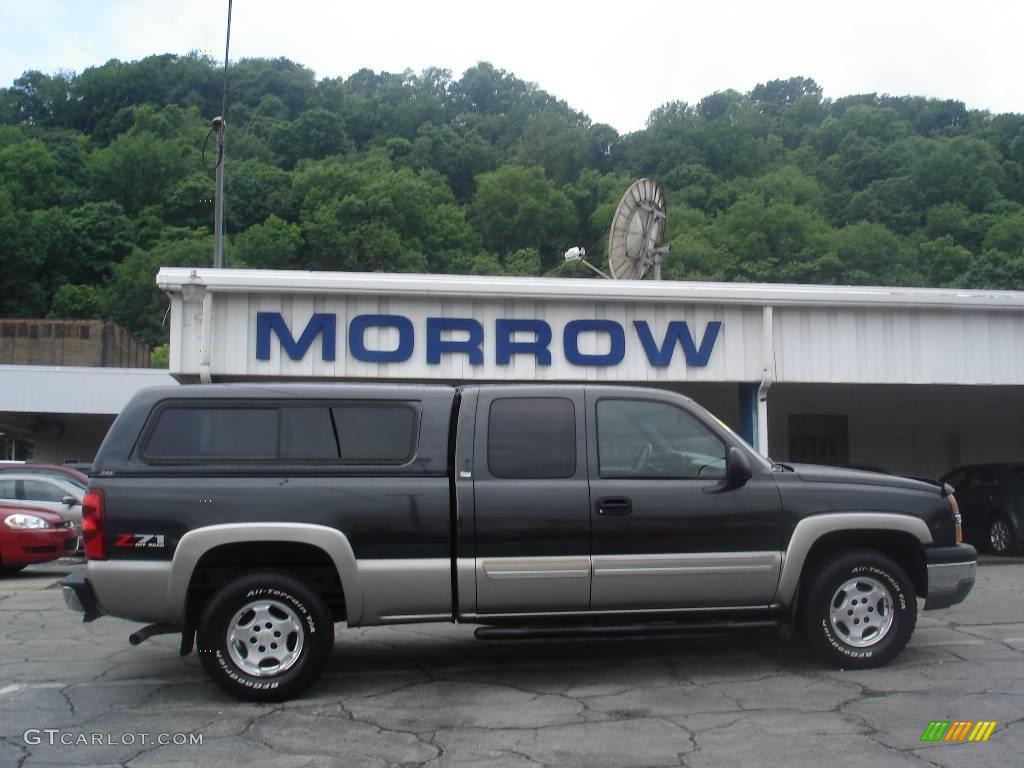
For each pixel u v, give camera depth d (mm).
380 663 7297
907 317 14430
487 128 124750
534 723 5676
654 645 7789
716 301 14117
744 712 5816
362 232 80812
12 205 79500
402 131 122375
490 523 6242
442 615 6297
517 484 6320
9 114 107000
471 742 5332
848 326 14352
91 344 40500
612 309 14148
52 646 8125
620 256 19406
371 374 13766
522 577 6238
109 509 6062
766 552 6477
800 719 5652
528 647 7793
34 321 40312
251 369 13547
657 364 14070
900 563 7105
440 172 109625
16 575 13703
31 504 13977
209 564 6344
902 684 6375
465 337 13938
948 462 21078
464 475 6309
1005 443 21219
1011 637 7891
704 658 7285
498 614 6309
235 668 6113
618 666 7082
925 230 75625
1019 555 14555
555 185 103562
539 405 6551
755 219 73250
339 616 6793
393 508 6219
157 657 7652
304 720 5785
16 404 25922
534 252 84125
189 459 6234
